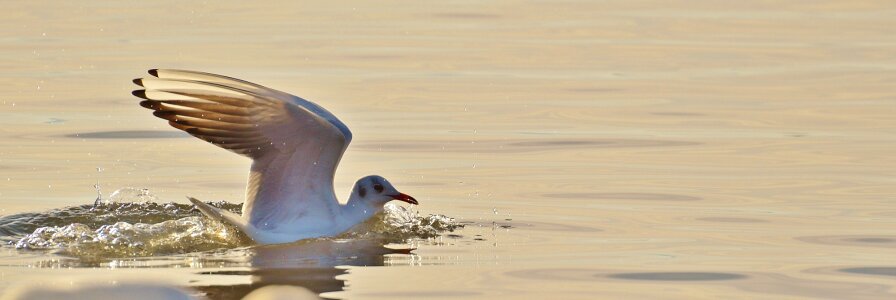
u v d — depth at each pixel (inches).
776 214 538.0
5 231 499.5
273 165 485.7
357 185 512.1
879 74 909.8
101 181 602.2
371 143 697.6
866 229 510.0
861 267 449.4
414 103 812.0
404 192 583.5
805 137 709.9
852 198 566.9
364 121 755.4
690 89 864.3
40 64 927.7
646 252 471.2
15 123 733.9
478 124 749.9
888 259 461.1
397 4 1302.9
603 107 802.8
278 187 488.7
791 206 553.3
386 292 406.3
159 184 600.1
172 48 1007.6
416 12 1248.2
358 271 436.1
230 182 607.5
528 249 474.9
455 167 639.8
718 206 553.6
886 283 426.6
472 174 623.8
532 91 856.9
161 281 414.9
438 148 685.9
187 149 677.9
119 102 798.5
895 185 591.8
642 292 413.4
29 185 590.9
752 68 945.5
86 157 654.5
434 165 645.3
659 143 697.6
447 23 1179.9
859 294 413.1
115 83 858.8
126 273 426.6
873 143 690.8
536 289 414.9
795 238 495.5
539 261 454.9
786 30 1133.7
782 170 628.7
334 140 476.1
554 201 565.0
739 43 1064.8
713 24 1174.3
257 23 1158.3
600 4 1317.7
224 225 494.0
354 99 823.1
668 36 1104.8
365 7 1279.5
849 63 957.8
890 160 647.8
